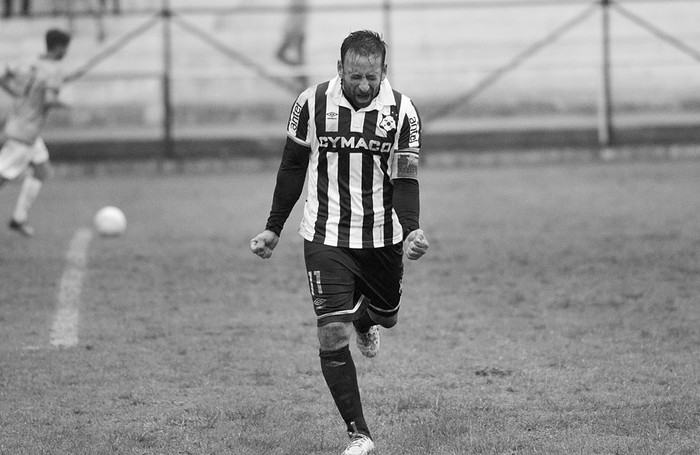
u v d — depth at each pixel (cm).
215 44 7838
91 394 2017
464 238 4047
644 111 7794
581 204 5047
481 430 1759
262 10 7831
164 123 7388
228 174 7106
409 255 1672
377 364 2228
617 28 7944
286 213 1777
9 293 3066
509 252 3703
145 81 7775
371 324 1905
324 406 1939
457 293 3017
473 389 2030
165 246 3981
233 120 7800
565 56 7912
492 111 7788
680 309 2738
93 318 2728
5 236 4291
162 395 2011
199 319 2712
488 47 8062
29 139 4175
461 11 8156
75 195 5972
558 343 2388
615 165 7019
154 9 8125
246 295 3038
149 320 2700
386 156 1716
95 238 4216
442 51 8050
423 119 7750
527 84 7788
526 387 2036
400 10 8144
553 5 8088
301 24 8138
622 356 2256
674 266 3359
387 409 1903
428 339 2455
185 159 7450
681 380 2058
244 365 2238
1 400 1980
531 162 7425
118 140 7444
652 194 5369
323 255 1717
